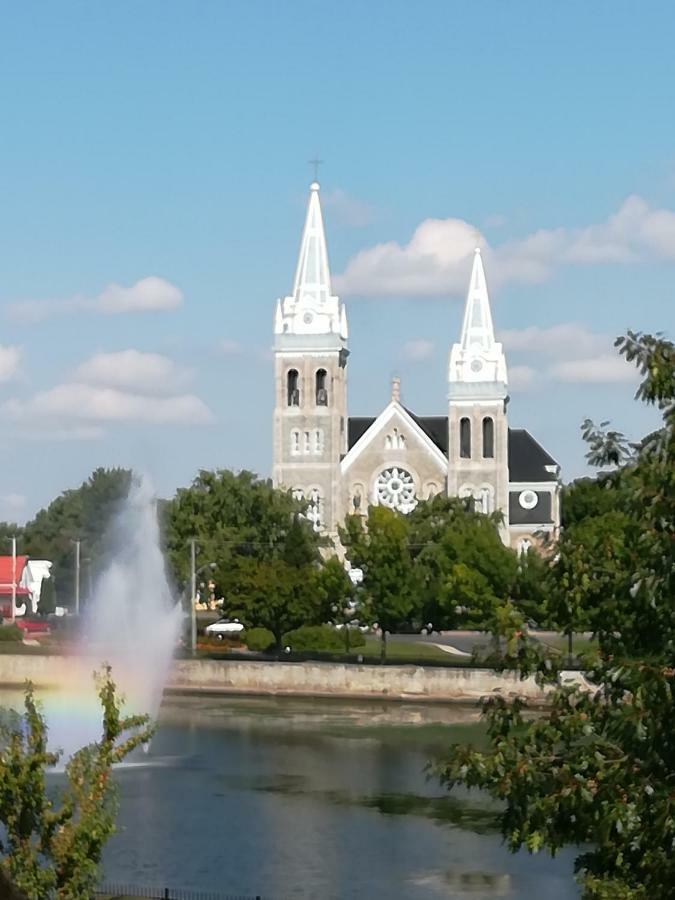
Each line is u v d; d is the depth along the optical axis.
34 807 47.25
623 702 41.41
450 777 41.94
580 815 39.97
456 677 164.75
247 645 189.75
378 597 181.88
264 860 86.12
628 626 41.75
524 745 41.84
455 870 83.69
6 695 157.88
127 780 112.94
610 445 41.88
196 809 101.31
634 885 43.72
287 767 118.69
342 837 92.06
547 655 42.66
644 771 39.06
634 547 40.28
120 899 73.19
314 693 169.50
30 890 45.59
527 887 79.69
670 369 39.84
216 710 156.88
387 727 143.12
